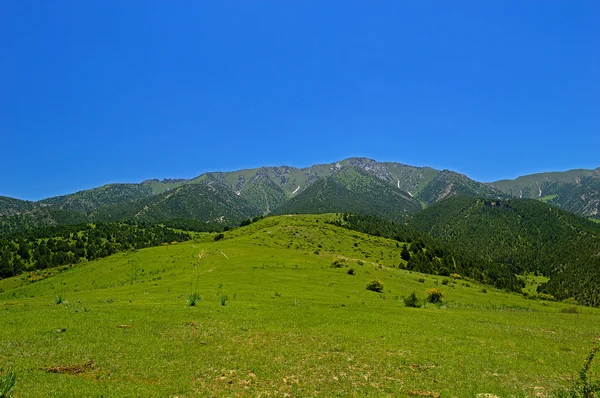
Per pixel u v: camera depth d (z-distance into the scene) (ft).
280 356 81.76
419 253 504.02
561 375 80.59
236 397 59.72
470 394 66.85
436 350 94.58
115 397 55.83
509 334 120.98
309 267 287.07
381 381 71.05
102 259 358.02
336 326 116.06
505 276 643.04
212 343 88.84
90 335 88.02
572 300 350.64
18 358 69.82
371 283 232.12
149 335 91.61
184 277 253.65
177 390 60.64
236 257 323.16
